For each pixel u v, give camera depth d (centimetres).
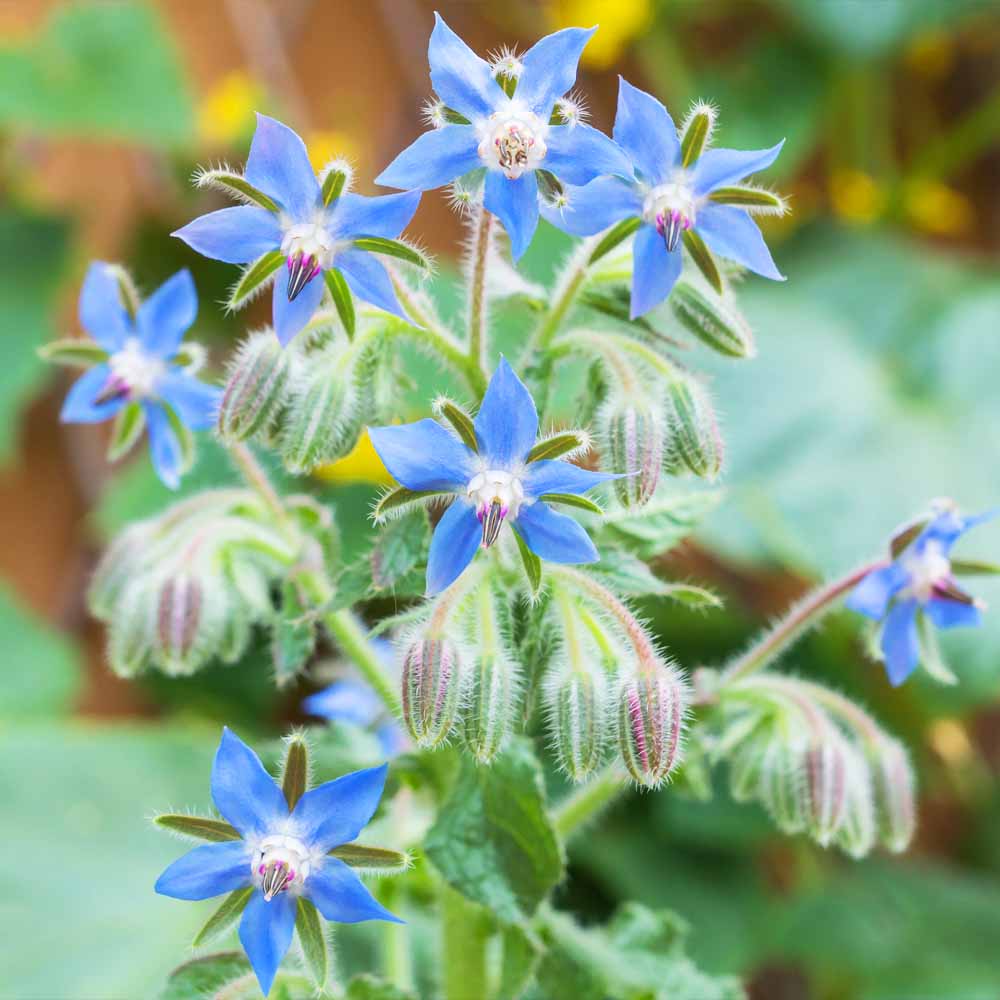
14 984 45
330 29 78
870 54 75
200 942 37
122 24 73
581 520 38
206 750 50
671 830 61
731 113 78
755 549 62
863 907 63
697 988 41
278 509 41
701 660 63
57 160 75
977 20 77
